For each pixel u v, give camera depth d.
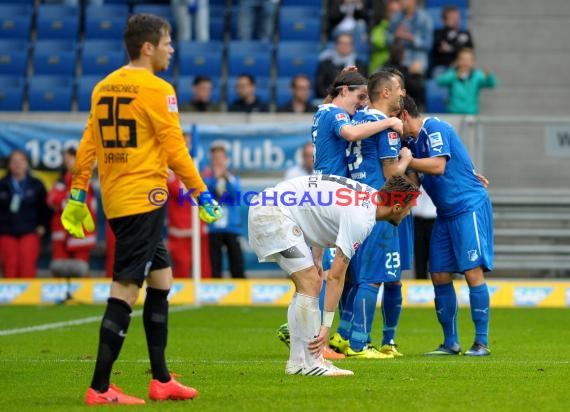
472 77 55.16
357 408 17.70
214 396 19.17
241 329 36.59
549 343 31.86
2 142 51.78
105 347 18.30
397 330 36.56
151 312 18.91
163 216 18.70
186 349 29.58
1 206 50.41
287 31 62.44
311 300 21.84
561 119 50.12
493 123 50.22
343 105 26.75
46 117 52.44
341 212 21.05
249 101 54.19
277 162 51.09
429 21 58.00
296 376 22.16
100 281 49.97
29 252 50.53
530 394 19.53
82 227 20.20
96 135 18.73
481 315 27.97
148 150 18.52
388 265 26.48
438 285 28.39
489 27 63.44
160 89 18.47
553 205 50.47
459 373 22.89
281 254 21.55
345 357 26.97
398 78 26.39
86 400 18.31
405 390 19.94
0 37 63.06
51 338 32.78
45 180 51.81
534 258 50.78
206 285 48.88
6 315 42.78
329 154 25.91
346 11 60.66
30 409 17.83
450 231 28.03
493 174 50.38
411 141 28.00
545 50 63.06
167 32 18.97
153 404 18.27
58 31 63.19
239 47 61.28
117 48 62.12
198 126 50.94
